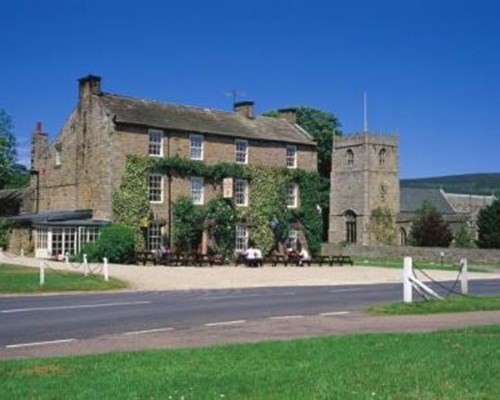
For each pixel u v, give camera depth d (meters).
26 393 9.13
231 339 14.77
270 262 48.88
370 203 88.38
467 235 79.69
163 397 8.91
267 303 22.94
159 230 49.22
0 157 71.38
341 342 13.44
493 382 9.77
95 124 49.28
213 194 52.12
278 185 55.53
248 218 53.53
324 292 28.14
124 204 47.56
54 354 12.81
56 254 47.72
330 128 93.00
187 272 37.50
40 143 55.59
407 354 11.94
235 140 53.56
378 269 47.19
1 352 13.11
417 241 81.62
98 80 49.75
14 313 19.59
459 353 12.04
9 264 38.28
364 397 8.92
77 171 50.84
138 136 48.69
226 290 29.17
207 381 9.83
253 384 9.62
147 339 14.77
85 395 9.01
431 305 21.16
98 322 17.70
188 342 14.33
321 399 8.83
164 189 49.69
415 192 105.56
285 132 57.72
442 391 9.30
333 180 92.44
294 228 56.31
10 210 61.25
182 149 50.72
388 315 19.52
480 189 180.12
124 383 9.73
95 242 44.22
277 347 12.82
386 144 90.19
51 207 53.88
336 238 91.44
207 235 50.97
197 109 54.84
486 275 43.81
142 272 35.84
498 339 13.80
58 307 21.22
